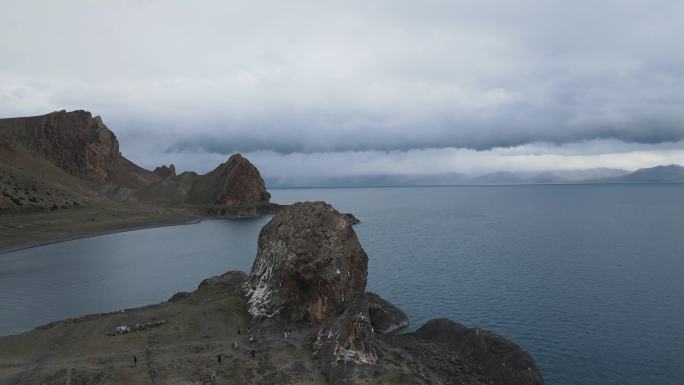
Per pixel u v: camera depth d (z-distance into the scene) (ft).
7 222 599.16
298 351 185.16
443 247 482.69
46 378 155.94
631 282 313.12
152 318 220.23
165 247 538.88
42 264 426.10
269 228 271.90
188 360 174.60
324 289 215.10
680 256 406.62
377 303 246.47
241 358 177.47
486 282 318.86
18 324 249.96
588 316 242.17
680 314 242.99
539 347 202.08
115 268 409.49
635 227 631.97
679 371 176.86
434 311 256.11
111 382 153.38
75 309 279.28
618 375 174.81
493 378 170.19
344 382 154.10
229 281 283.59
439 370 172.76
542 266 370.53
